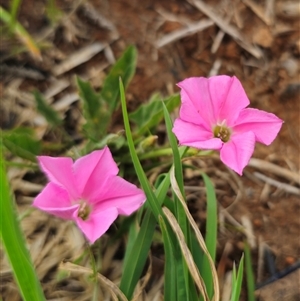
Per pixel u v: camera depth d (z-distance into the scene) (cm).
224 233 31
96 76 34
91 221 26
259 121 27
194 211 31
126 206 26
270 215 32
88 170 26
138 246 27
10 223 24
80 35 34
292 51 35
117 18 35
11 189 30
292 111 34
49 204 26
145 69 34
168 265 27
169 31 35
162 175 29
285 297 29
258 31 35
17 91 33
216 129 27
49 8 34
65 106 33
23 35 32
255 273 30
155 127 31
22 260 24
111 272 30
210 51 35
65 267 27
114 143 30
